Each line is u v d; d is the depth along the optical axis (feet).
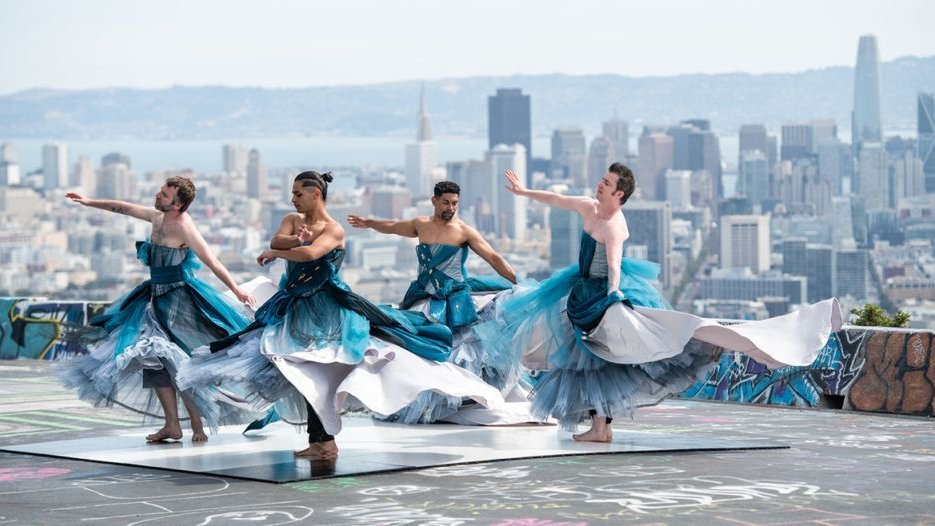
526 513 34.78
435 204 57.16
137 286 51.52
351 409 46.78
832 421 58.34
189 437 52.80
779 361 47.50
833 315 48.93
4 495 38.99
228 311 51.72
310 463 44.29
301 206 46.16
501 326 53.57
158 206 50.98
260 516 34.96
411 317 47.91
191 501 37.50
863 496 37.09
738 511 34.78
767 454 46.47
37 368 87.40
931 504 35.78
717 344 48.39
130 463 44.91
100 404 51.52
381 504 36.42
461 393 45.01
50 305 95.61
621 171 49.65
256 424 54.13
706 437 52.01
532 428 55.42
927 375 60.59
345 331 45.06
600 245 49.73
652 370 49.19
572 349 50.01
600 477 40.83
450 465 43.88
